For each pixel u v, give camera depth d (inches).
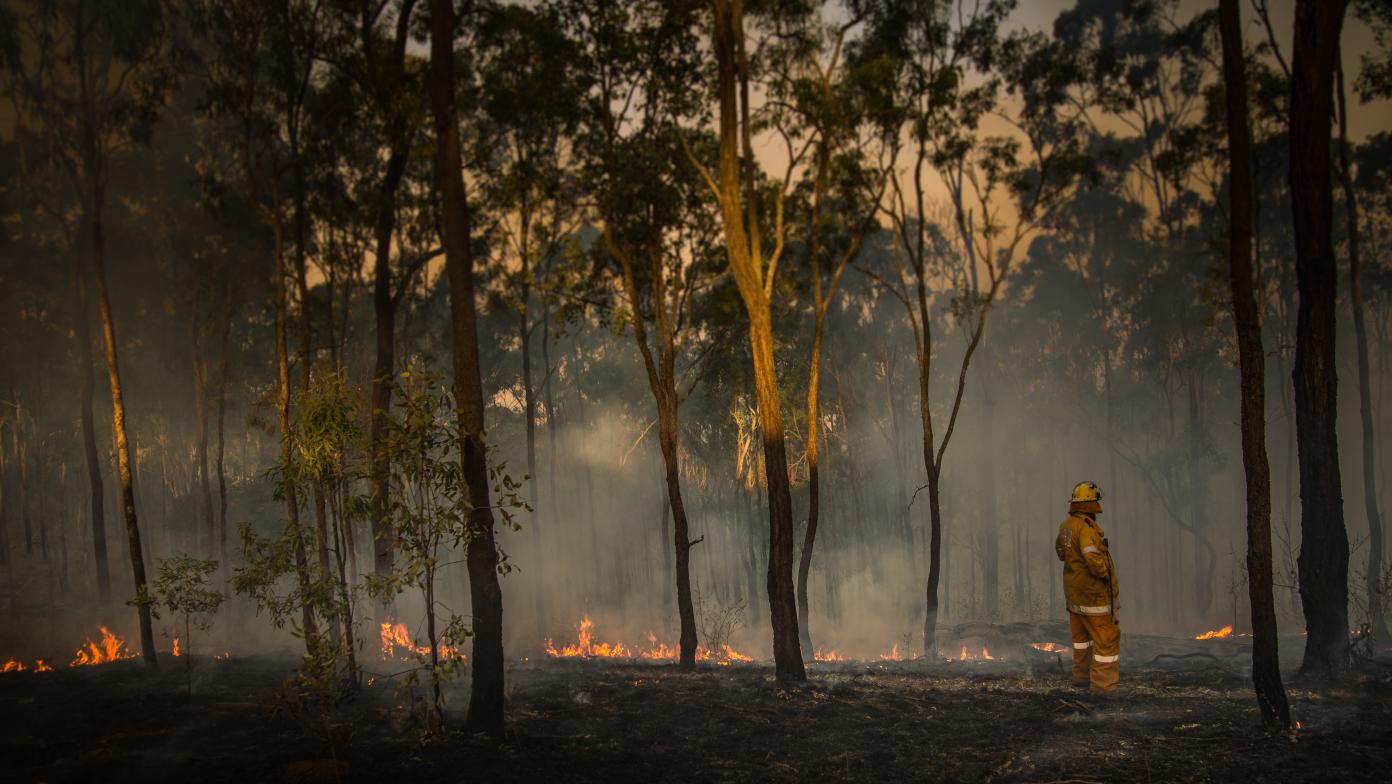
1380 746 300.8
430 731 345.4
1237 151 337.7
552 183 731.4
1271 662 324.8
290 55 743.1
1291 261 1756.9
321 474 386.6
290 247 1146.0
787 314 1143.0
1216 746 308.7
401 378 353.4
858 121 675.4
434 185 949.2
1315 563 424.2
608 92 692.7
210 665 628.4
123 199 1402.6
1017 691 418.9
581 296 740.0
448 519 341.4
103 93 969.5
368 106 732.0
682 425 1544.0
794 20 664.4
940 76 733.3
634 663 633.0
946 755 318.0
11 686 514.3
